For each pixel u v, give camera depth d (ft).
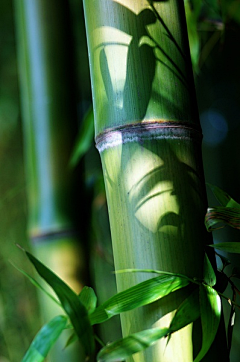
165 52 2.70
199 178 2.71
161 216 2.64
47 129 3.66
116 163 2.69
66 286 2.41
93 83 2.76
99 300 4.81
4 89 6.32
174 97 2.69
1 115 6.30
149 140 2.66
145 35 2.69
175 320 2.54
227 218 2.61
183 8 2.81
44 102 3.67
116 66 2.69
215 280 2.60
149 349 2.64
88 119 3.63
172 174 2.66
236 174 5.41
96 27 2.73
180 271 2.63
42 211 3.61
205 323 2.53
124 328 2.68
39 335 2.43
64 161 3.64
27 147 3.76
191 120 2.71
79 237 3.61
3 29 6.36
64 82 3.68
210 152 5.66
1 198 6.15
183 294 2.63
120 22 2.69
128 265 2.66
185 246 2.64
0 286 5.84
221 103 5.62
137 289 2.56
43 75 3.67
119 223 2.68
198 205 2.68
